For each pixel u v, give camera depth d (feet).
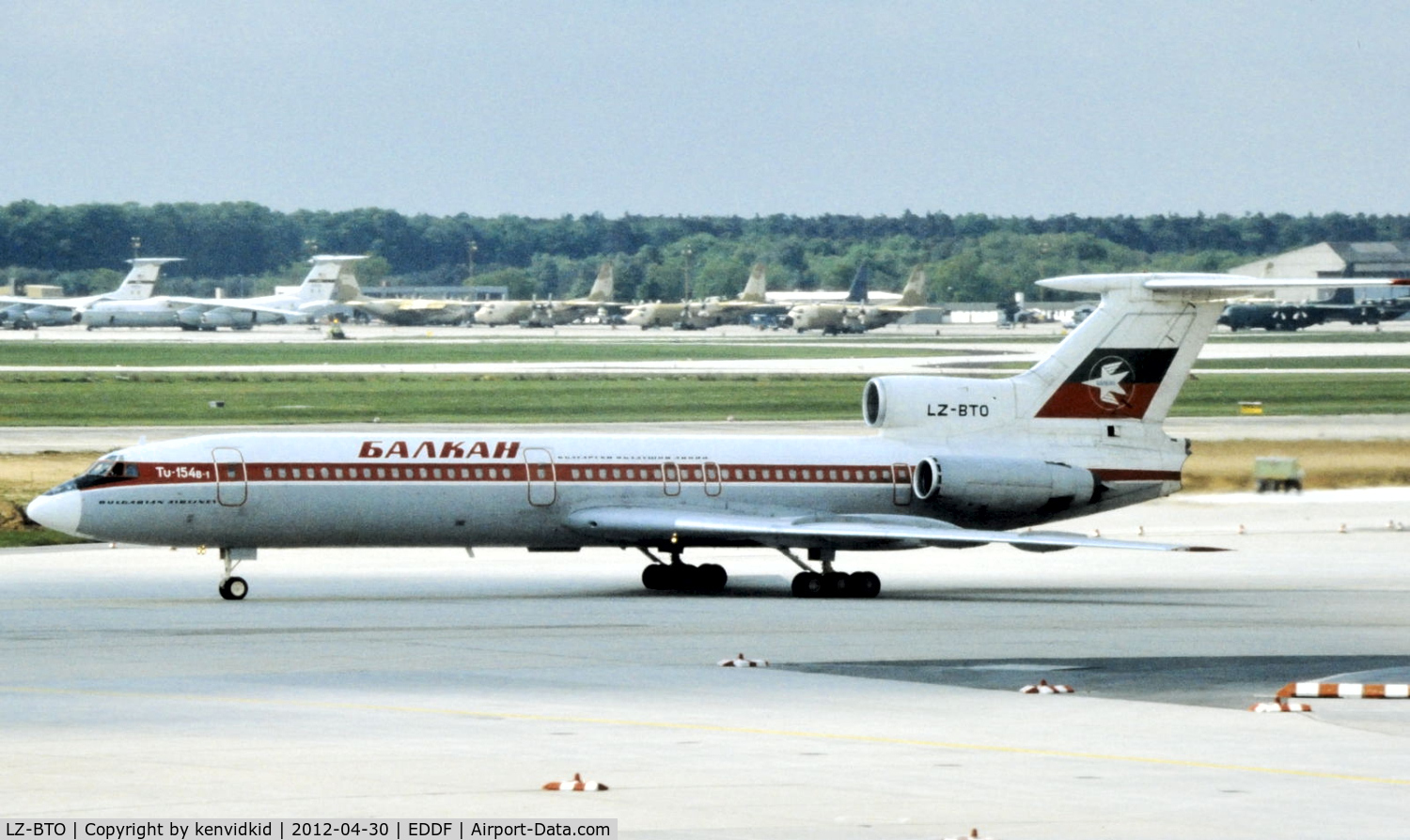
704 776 262.26
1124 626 490.08
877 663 402.72
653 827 226.79
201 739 289.53
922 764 274.77
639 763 272.31
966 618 507.71
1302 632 474.08
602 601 551.59
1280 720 325.01
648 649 423.64
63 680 361.30
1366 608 547.08
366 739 292.40
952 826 228.84
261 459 556.10
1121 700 349.00
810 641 445.37
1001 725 315.37
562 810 236.63
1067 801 245.86
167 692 346.13
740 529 565.53
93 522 539.70
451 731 301.22
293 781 254.27
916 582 647.56
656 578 602.44
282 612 506.48
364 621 483.10
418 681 364.17
